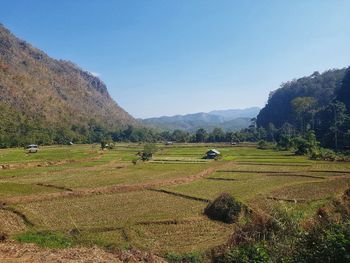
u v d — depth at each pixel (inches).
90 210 1568.7
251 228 707.4
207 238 1158.3
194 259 883.4
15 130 6786.4
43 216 1439.5
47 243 1017.5
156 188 2186.3
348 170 2849.4
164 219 1375.5
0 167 3147.1
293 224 616.1
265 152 5137.8
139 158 4306.1
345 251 447.2
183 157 4525.1
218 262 688.4
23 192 1909.4
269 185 2217.0
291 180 2423.7
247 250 572.7
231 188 2142.0
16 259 606.5
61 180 2439.7
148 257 737.0
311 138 4822.8
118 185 2187.5
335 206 1127.6
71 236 1150.3
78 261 601.9
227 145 6988.2
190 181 2506.2
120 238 1152.8
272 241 587.5
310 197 1774.1
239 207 1403.8
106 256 673.0
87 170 3100.4
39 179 2497.5
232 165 3474.4
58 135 7716.5
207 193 1985.7
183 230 1256.8
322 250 471.2
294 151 5044.3
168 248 1043.3
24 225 1314.0
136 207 1638.8
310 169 2972.4
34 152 4702.3
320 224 570.3
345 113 6348.4
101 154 4945.9
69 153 4616.1
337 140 5275.6
